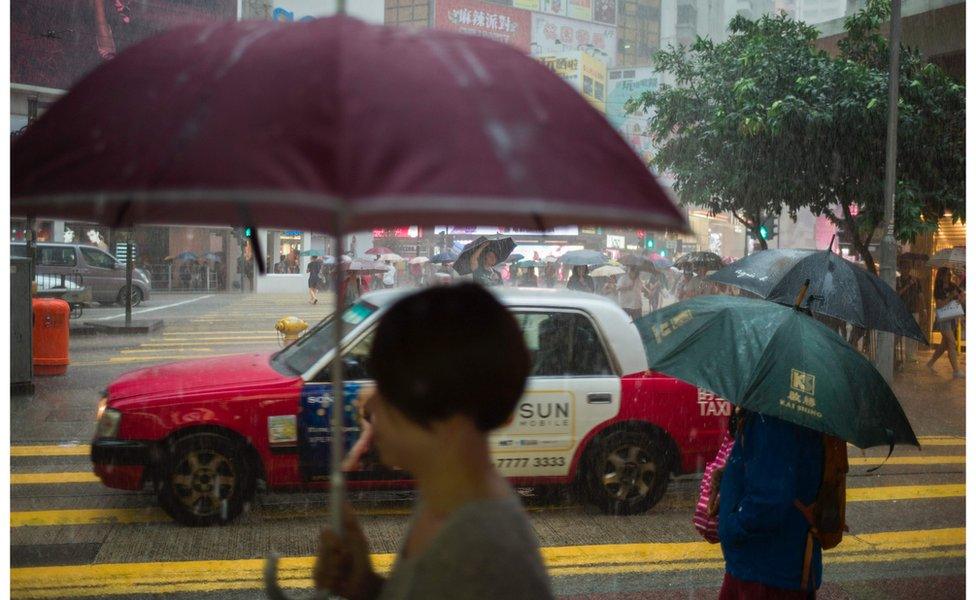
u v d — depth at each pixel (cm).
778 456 259
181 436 546
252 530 563
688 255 1573
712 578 501
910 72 1450
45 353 1230
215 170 111
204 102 120
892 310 351
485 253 1121
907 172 1420
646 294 2073
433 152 113
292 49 125
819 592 492
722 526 272
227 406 548
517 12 8012
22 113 3172
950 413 1091
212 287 4116
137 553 517
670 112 1541
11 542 535
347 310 619
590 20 8319
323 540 164
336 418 165
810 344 270
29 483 673
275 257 4434
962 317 1405
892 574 525
